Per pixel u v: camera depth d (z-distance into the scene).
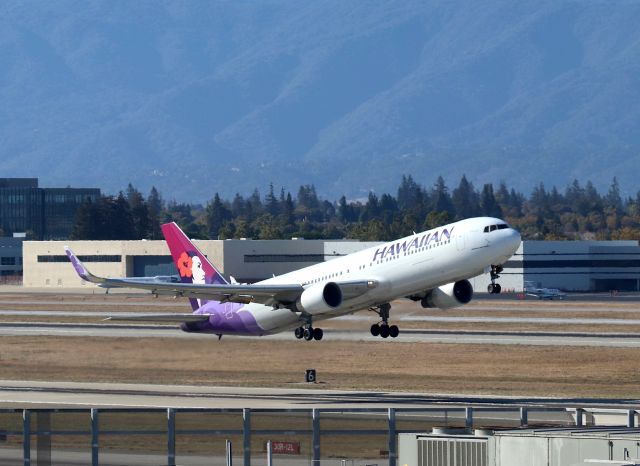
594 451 135.12
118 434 179.75
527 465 138.25
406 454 146.38
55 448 192.75
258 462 181.12
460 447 142.75
